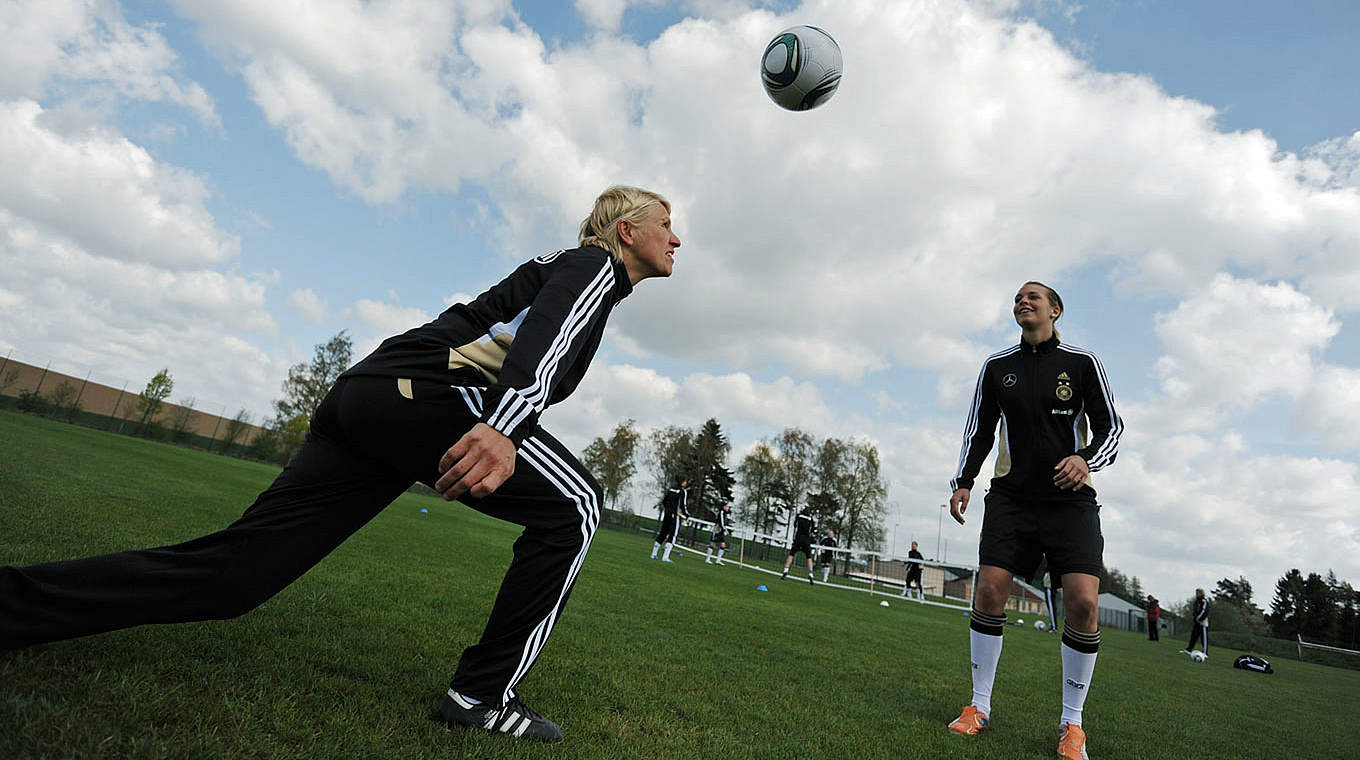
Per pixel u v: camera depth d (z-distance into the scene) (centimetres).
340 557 543
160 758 133
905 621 982
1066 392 342
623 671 322
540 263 203
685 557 2198
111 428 4116
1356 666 2486
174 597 160
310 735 164
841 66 395
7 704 138
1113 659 925
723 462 6962
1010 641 950
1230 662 1495
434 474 185
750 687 334
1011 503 354
